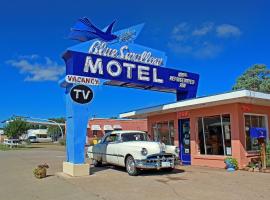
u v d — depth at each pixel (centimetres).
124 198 980
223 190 1050
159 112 2000
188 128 1880
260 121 1705
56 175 1453
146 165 1368
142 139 1592
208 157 1708
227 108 1633
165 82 1770
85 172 1411
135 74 1653
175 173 1437
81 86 1455
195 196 978
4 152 3506
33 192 1135
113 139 1617
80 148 1430
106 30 1562
